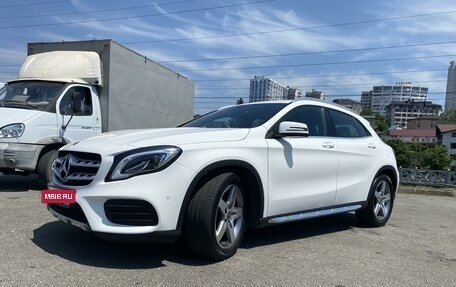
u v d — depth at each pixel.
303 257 4.89
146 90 11.66
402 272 4.61
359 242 5.75
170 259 4.47
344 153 6.03
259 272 4.29
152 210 4.05
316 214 5.61
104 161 4.13
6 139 7.59
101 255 4.46
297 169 5.29
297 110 5.65
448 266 4.95
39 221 5.62
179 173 4.17
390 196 7.00
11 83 8.96
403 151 57.56
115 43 9.86
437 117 125.44
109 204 4.05
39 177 8.06
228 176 4.48
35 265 4.09
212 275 4.12
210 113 6.15
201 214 4.27
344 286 4.10
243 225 4.79
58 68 9.20
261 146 4.88
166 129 5.00
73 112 8.65
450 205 10.08
